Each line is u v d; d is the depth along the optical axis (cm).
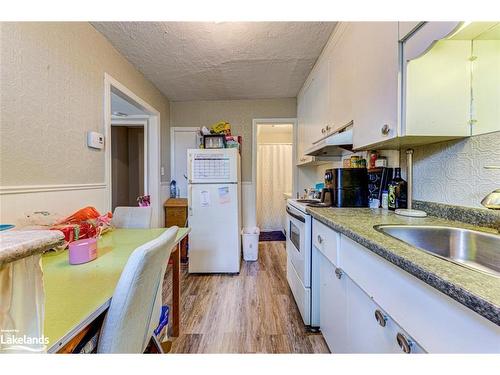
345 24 165
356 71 148
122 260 105
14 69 118
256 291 232
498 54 98
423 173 138
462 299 45
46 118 137
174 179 365
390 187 155
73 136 159
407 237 105
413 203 145
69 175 156
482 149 103
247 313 192
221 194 278
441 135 106
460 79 104
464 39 102
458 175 114
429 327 57
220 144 310
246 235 321
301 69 263
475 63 102
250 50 221
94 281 83
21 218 120
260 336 163
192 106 365
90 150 177
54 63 143
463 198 112
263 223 504
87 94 174
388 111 112
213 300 214
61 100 149
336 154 243
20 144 121
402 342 68
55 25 144
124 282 68
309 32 193
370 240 79
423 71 104
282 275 273
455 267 55
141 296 75
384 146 143
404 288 66
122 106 276
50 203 140
